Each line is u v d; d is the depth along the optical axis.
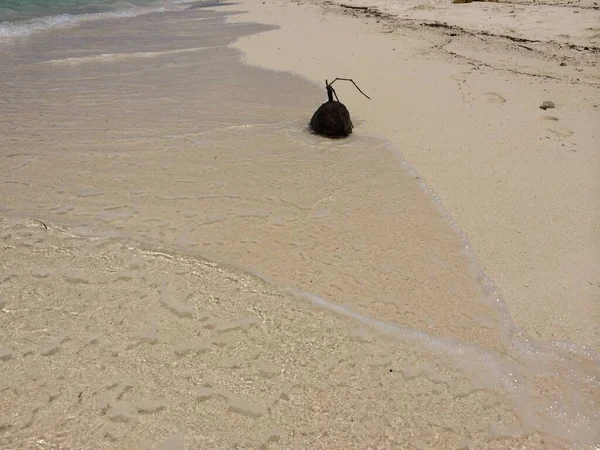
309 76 7.92
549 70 8.09
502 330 3.02
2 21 11.87
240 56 9.04
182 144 5.39
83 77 7.68
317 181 4.66
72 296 3.22
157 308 3.14
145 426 2.41
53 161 4.98
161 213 4.15
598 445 2.37
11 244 3.70
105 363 2.75
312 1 17.47
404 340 2.94
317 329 3.01
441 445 2.36
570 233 3.84
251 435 2.38
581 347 2.89
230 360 2.79
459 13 12.90
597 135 5.54
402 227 3.97
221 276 3.43
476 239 3.82
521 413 2.53
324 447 2.33
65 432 2.36
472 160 5.04
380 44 10.17
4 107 6.36
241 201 4.34
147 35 11.23
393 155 5.17
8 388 2.58
